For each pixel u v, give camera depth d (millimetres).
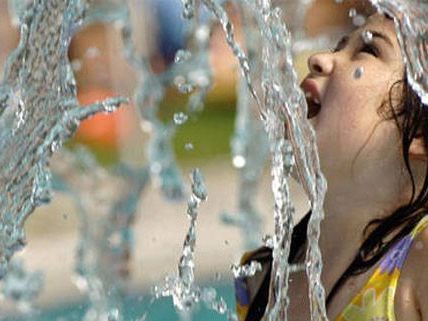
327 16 12938
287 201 5988
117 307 10539
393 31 6238
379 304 5922
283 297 5969
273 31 6059
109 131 15359
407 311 5867
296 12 12070
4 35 13594
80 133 15312
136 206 11930
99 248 11023
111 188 12195
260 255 6676
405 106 6086
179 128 16594
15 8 7543
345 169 6184
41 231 12484
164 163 12844
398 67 6168
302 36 12094
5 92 6438
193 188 6398
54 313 10500
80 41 14945
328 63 6309
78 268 10883
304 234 6449
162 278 10797
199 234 12109
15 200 6359
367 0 6637
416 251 5879
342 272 6129
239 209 11750
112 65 14828
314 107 6352
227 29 6211
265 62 6055
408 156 6070
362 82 6176
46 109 6402
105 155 14750
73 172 12438
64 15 6410
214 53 15008
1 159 6383
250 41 9750
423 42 5980
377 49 6246
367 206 6133
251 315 6613
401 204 6086
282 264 5977
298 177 6062
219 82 17016
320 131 6250
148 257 11297
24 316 10180
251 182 12008
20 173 6371
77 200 11914
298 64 11586
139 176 12562
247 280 6695
